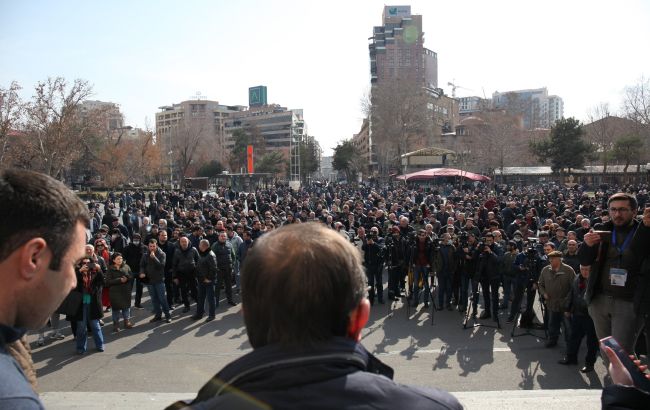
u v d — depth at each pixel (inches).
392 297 456.4
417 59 4722.0
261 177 2421.3
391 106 2470.5
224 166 3619.6
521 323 357.7
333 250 40.4
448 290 421.1
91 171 2289.6
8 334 38.9
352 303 40.5
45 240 39.4
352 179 2962.6
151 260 384.5
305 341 37.8
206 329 370.0
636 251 143.5
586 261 153.1
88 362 298.5
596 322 156.6
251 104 6451.8
